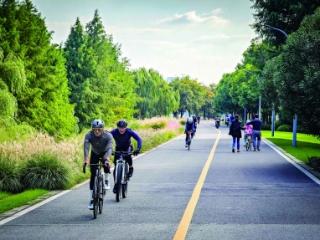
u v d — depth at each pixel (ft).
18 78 340.18
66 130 451.12
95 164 90.48
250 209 94.68
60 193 120.47
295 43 168.55
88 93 551.59
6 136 239.09
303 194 114.01
